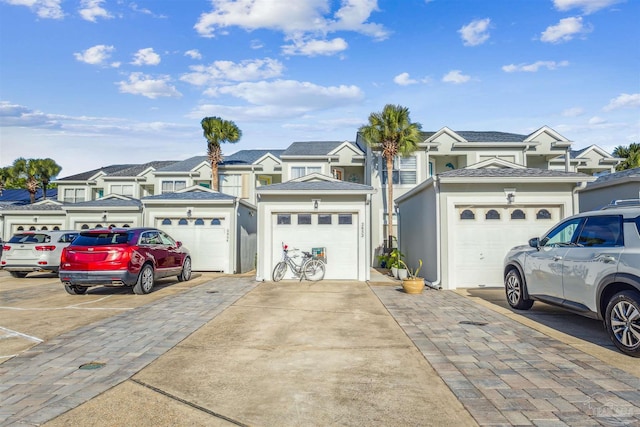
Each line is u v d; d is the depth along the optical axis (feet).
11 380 14.97
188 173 86.12
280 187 45.32
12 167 102.89
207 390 13.96
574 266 20.97
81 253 33.30
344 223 45.62
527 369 15.81
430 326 23.03
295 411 12.35
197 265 55.83
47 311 27.89
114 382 14.69
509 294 28.07
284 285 41.14
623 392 13.50
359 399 13.17
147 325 23.48
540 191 38.91
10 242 48.42
